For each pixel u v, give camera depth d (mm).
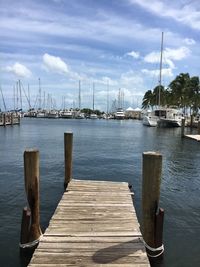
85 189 12086
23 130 57500
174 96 84125
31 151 7555
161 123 67062
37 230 7832
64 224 8398
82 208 9750
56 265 6262
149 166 6992
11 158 23344
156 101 95875
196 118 78000
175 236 9211
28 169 7582
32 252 7766
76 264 6320
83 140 39688
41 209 11320
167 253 8164
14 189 14062
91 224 8430
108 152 27562
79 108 136000
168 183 15797
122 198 10922
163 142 36781
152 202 7121
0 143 34812
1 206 11625
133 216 9102
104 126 79750
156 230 7297
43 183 15156
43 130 58500
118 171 18750
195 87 81938
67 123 94688
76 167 19922
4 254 7961
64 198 10836
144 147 31609
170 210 11516
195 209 11688
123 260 6500
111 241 7359
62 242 7277
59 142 36406
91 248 6992
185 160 23109
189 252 8273
